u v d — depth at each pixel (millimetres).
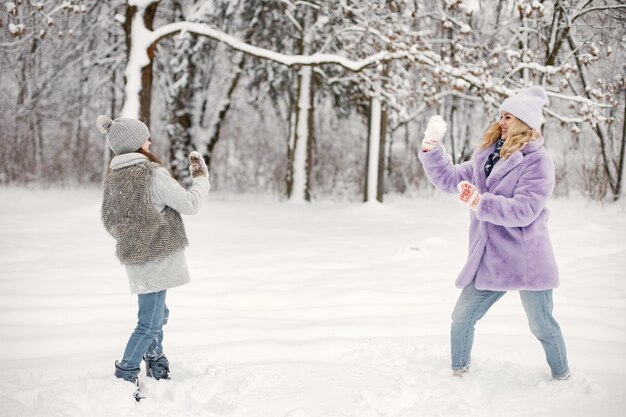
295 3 16062
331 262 7293
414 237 9680
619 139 19719
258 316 4832
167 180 3264
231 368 3512
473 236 3455
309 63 13125
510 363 3613
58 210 13086
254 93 21344
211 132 19859
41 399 2934
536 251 3260
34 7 12031
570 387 3232
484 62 12797
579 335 4363
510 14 17672
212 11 16031
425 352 3822
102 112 24172
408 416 2869
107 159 18344
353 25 15133
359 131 24281
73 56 21750
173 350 3965
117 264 6949
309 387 3221
